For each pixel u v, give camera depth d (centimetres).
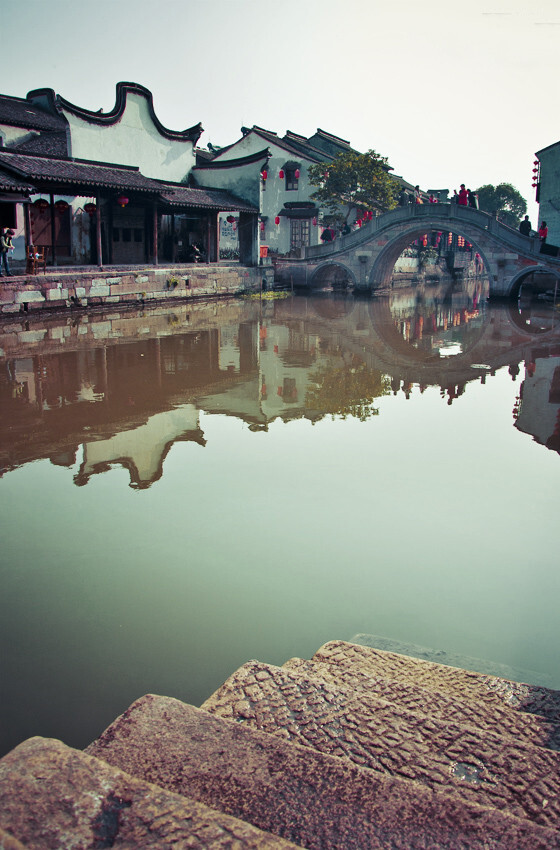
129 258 3238
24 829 174
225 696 282
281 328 2267
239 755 223
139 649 470
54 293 2336
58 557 614
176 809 180
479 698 334
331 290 4088
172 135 3362
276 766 215
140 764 219
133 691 422
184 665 451
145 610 524
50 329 2038
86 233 3069
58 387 1280
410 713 266
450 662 438
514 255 3175
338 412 1161
